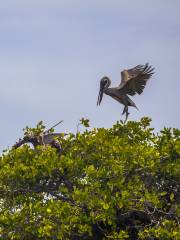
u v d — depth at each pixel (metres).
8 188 18.19
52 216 17.12
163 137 18.52
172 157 18.19
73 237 18.31
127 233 17.52
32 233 17.11
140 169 17.88
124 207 17.56
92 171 17.50
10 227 17.20
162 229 16.64
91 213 17.02
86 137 18.47
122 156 17.89
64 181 18.23
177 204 18.05
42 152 18.23
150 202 17.39
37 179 18.28
